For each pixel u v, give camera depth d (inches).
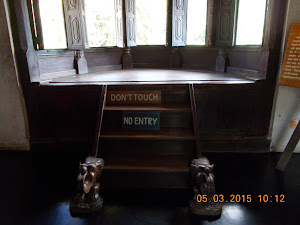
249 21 151.4
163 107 124.5
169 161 109.0
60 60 167.5
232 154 141.0
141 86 132.7
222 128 141.1
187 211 93.9
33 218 89.9
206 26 185.6
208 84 132.8
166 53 223.1
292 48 121.2
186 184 106.7
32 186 110.9
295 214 91.4
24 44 134.3
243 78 148.1
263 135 142.3
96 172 96.3
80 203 93.1
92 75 174.6
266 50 131.2
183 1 194.4
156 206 96.9
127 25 205.8
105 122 127.2
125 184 107.0
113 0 192.9
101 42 200.2
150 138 111.3
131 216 91.0
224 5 170.6
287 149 119.6
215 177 116.3
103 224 87.0
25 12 132.3
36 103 142.4
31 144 148.5
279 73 131.5
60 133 145.6
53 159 137.9
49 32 154.3
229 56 179.3
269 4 127.4
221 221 87.9
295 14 121.5
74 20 170.7
